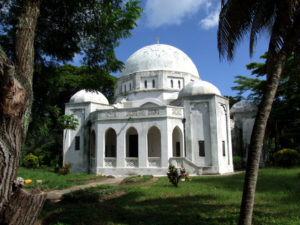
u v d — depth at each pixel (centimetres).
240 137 3353
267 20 998
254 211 908
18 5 1026
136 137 2872
